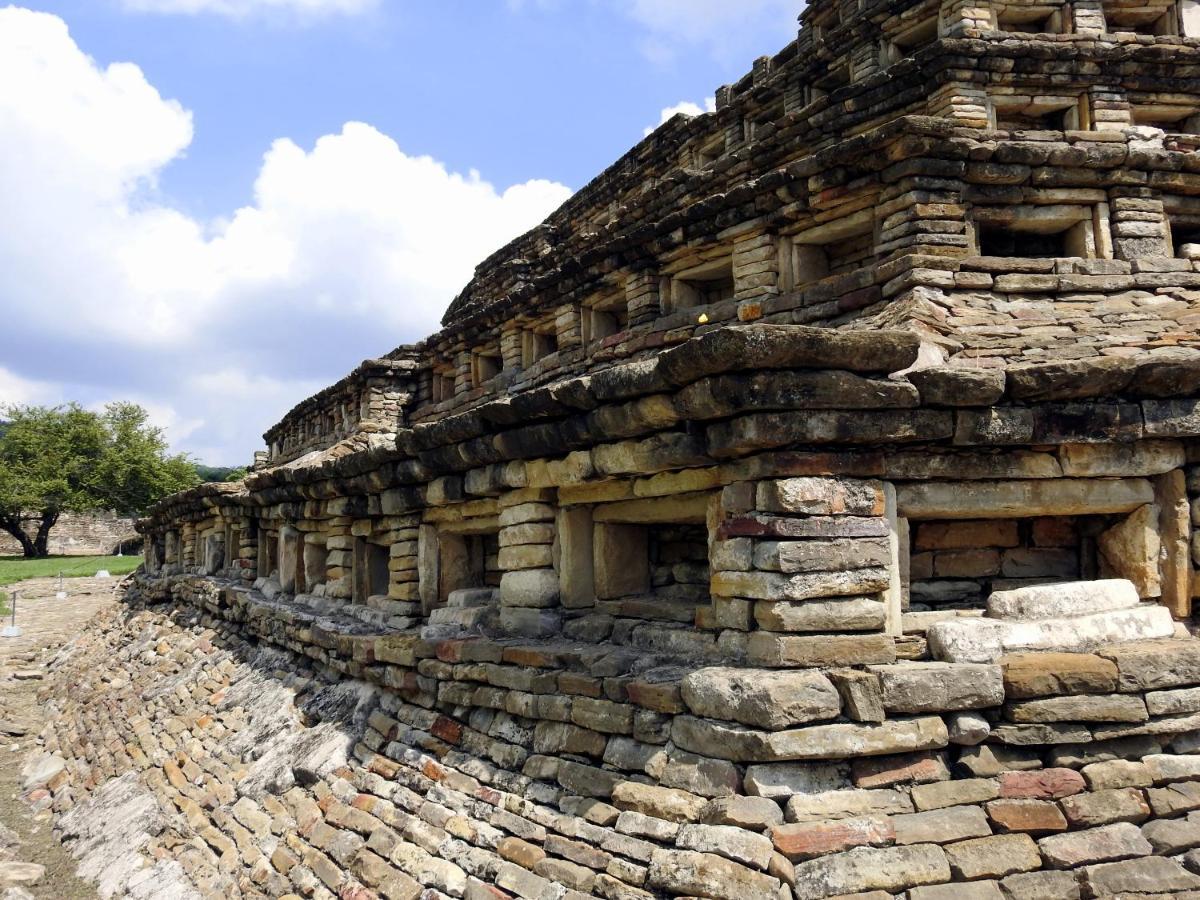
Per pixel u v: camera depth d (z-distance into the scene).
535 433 7.38
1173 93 11.73
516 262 18.41
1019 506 6.32
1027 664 5.61
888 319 9.10
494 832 6.36
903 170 9.85
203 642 15.07
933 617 6.14
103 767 12.57
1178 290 9.96
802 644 5.57
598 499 7.49
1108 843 5.22
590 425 6.79
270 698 10.92
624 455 6.71
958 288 9.72
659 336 12.09
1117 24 12.76
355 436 18.98
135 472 60.84
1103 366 5.91
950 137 9.73
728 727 5.40
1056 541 6.98
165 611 18.88
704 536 7.70
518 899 5.72
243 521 16.56
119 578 39.91
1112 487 6.44
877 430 5.75
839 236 10.91
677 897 5.01
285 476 12.63
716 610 6.29
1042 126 12.02
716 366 5.50
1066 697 5.58
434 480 9.25
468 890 6.05
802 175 10.48
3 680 21.16
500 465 8.23
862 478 5.94
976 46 11.25
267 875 7.62
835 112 12.04
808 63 15.20
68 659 21.33
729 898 4.82
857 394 5.62
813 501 5.71
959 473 6.16
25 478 55.16
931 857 5.00
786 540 5.66
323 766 8.48
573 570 7.84
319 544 13.36
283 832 8.04
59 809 12.07
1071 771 5.48
